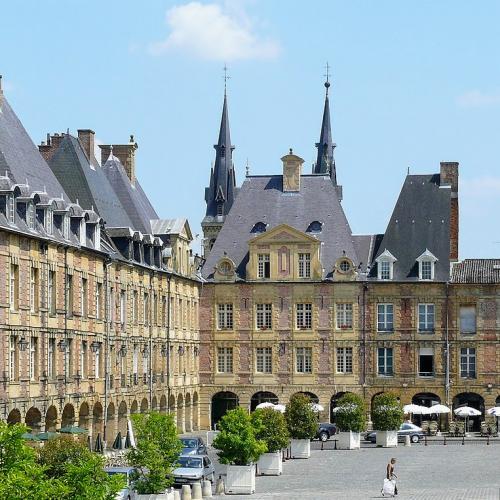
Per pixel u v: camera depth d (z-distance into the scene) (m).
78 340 84.06
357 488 66.62
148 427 55.91
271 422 75.12
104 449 86.50
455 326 119.75
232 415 65.50
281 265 122.12
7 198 72.06
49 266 78.19
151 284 104.06
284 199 125.44
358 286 120.94
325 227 123.56
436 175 125.50
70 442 46.84
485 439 109.00
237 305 122.56
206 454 75.38
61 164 97.94
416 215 123.38
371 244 125.12
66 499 38.78
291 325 121.69
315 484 69.19
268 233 122.12
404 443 103.88
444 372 119.88
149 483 55.19
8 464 35.09
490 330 119.25
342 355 121.38
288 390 121.50
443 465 81.50
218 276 122.88
